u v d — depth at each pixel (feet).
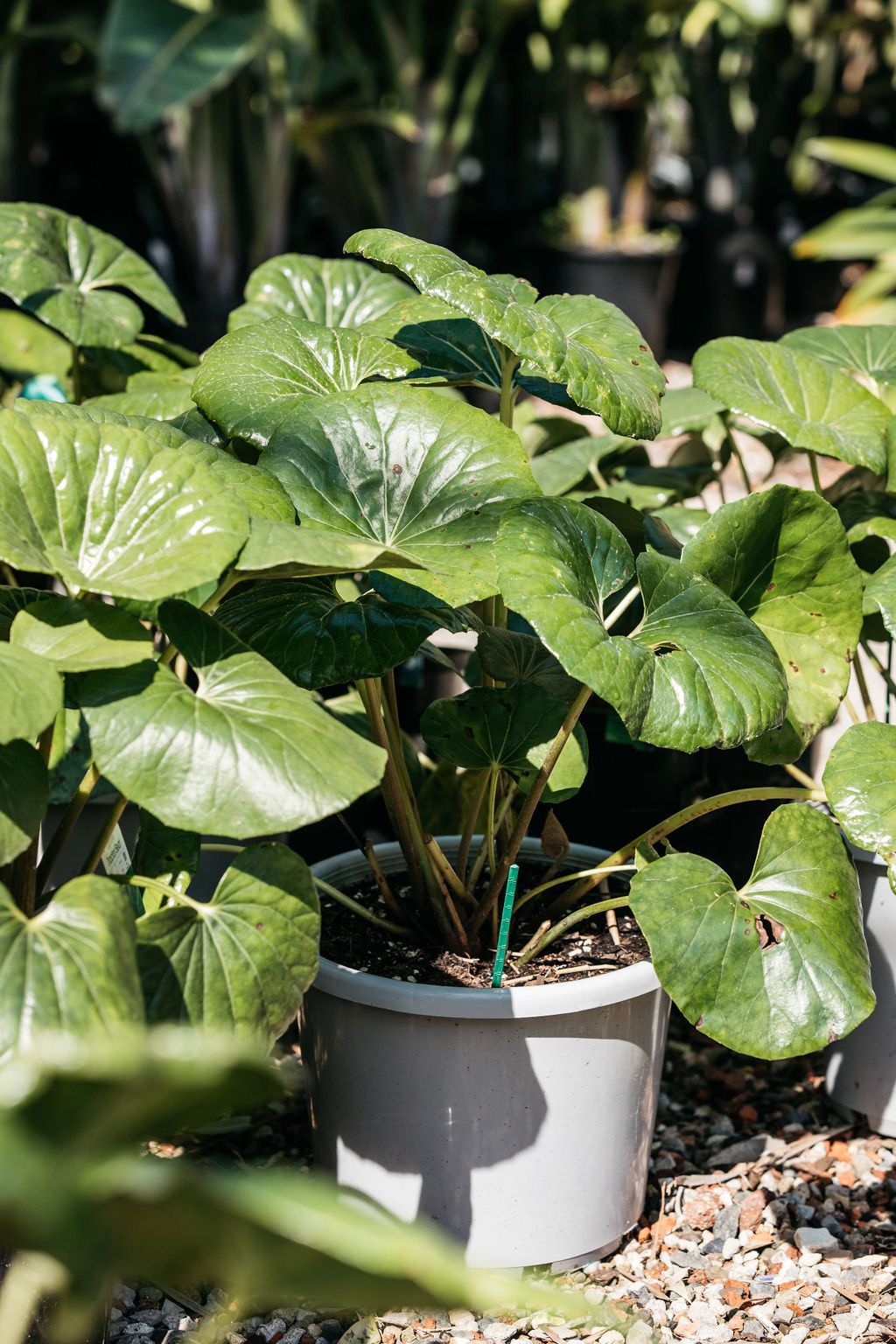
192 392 4.81
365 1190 4.66
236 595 4.72
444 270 4.20
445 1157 4.50
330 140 15.75
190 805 3.25
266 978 3.60
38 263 6.04
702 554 4.69
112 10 11.82
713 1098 5.99
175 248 16.80
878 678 9.57
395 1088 4.47
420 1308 2.30
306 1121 5.59
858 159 15.08
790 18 17.47
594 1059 4.47
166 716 3.37
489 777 4.93
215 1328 4.42
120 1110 2.13
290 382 4.88
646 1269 4.83
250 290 6.28
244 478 4.24
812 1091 6.05
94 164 17.19
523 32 17.44
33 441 3.72
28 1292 3.19
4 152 13.96
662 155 21.70
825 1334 4.47
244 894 3.67
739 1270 4.83
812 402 5.44
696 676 4.02
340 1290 2.21
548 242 17.62
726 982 4.14
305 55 14.12
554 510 4.22
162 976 3.46
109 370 7.29
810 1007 4.15
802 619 4.97
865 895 5.43
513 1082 4.40
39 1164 1.94
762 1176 5.40
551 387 5.20
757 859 4.52
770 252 18.57
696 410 6.52
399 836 5.04
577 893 5.11
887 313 14.65
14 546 3.40
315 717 3.59
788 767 6.06
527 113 18.45
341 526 4.37
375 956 4.88
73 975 2.90
